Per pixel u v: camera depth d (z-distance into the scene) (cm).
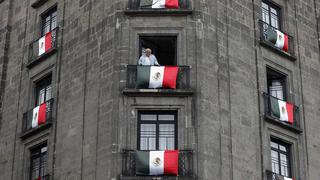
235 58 3334
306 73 3691
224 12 3394
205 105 3111
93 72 3288
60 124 3353
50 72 3559
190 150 3005
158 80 3120
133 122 3078
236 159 3125
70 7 3612
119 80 3145
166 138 3098
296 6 3822
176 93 3105
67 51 3503
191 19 3269
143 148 3078
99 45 3312
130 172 2978
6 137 3669
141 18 3278
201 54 3198
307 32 3822
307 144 3500
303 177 3406
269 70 3516
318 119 3641
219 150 3077
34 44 3725
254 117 3294
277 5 3728
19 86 3731
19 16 3981
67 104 3366
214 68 3222
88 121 3203
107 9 3350
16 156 3550
